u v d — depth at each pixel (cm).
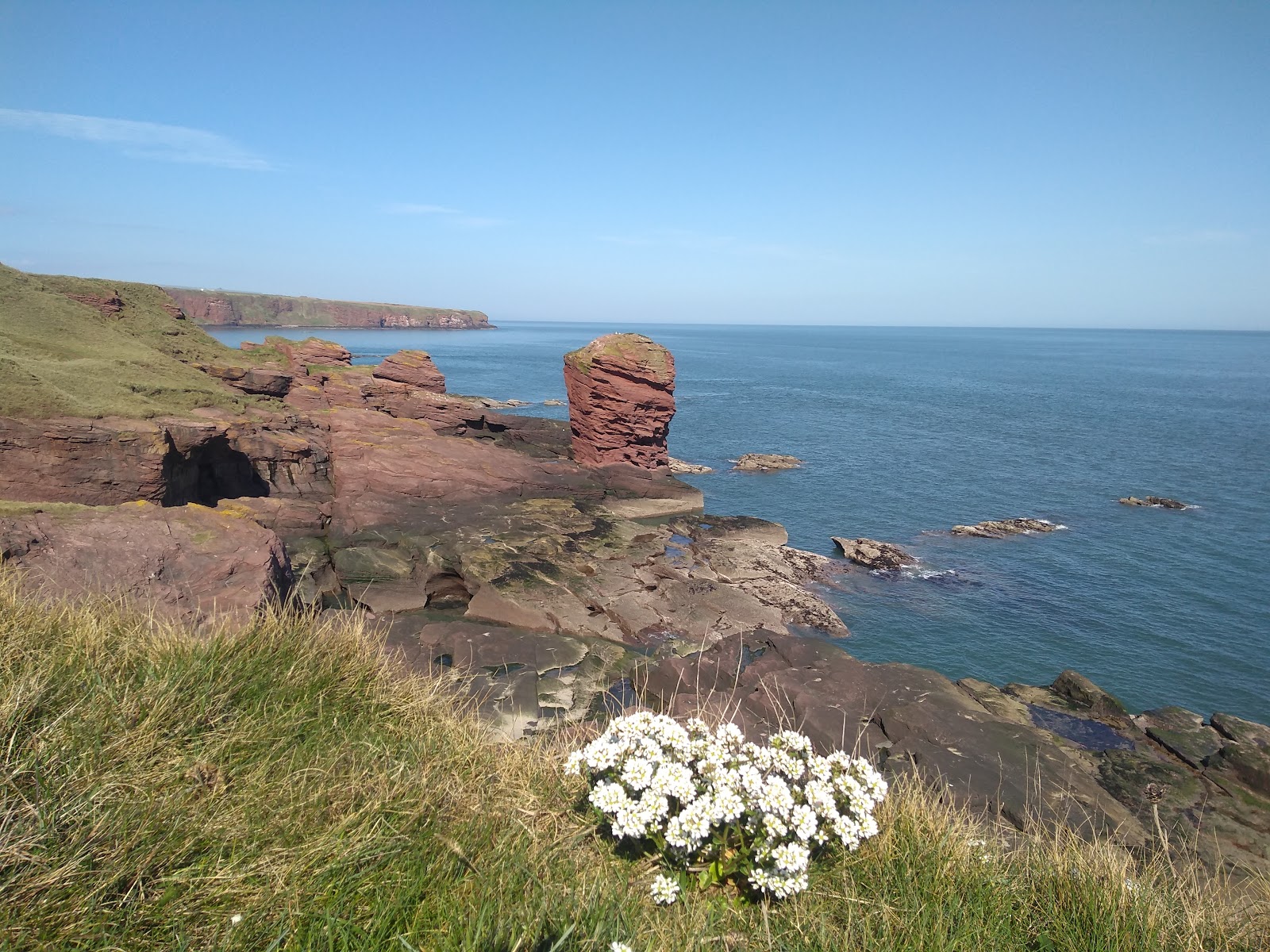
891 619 2378
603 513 3169
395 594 2286
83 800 362
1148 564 2975
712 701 1555
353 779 448
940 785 1200
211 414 3206
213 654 551
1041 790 1204
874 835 484
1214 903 531
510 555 2500
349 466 3238
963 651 2161
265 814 403
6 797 351
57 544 1594
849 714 1466
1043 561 2998
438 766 513
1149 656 2150
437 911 369
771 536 3161
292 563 2364
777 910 427
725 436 6175
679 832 434
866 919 406
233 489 3073
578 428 4369
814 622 2281
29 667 459
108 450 2448
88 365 3350
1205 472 4884
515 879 403
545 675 1705
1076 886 476
